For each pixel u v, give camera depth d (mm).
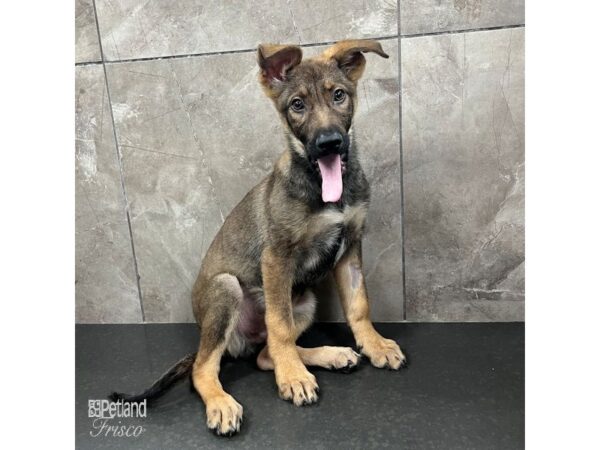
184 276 662
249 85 588
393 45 557
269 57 460
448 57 554
